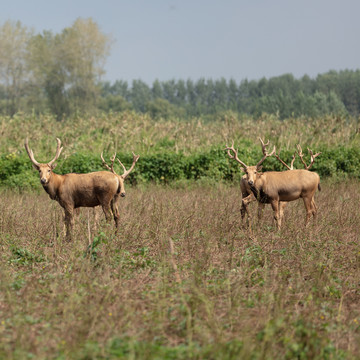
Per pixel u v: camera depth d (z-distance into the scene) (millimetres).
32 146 84188
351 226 36875
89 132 93625
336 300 21953
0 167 70500
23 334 17250
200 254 29469
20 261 27953
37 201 48812
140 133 92000
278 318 18016
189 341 16438
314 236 33812
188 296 21172
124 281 24203
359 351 16719
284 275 24328
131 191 59375
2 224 36125
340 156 74438
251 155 75375
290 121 94062
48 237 33469
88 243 30375
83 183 35094
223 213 39406
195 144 85625
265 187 37938
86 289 22328
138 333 17703
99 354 15820
